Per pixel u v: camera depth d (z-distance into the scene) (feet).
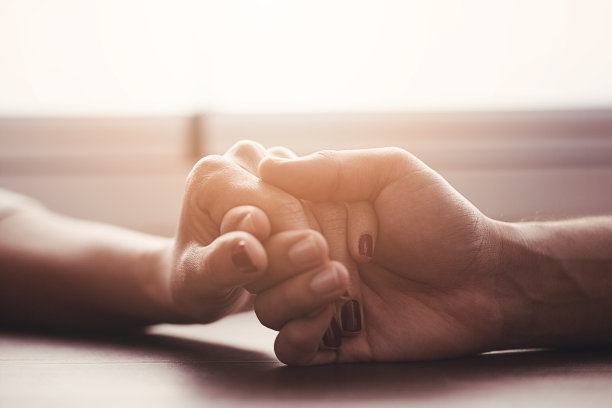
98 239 1.98
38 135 3.44
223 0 3.45
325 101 3.48
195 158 3.42
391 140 3.41
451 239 1.50
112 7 3.46
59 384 1.39
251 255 1.37
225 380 1.39
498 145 3.40
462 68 3.43
